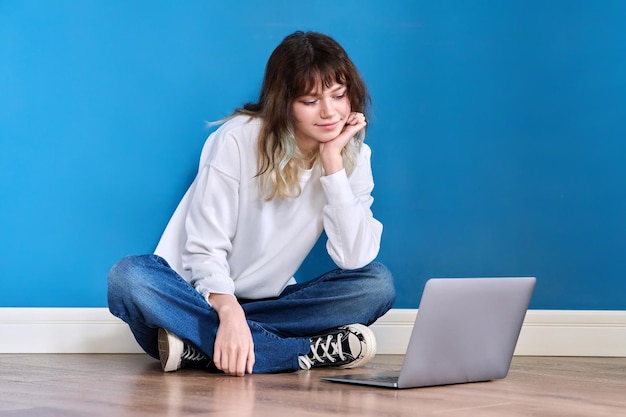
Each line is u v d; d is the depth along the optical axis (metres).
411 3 2.71
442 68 2.71
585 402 1.65
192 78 2.64
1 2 2.57
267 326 2.24
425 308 1.74
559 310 2.73
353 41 2.69
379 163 2.71
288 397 1.66
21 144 2.58
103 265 2.62
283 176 2.22
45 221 2.59
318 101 2.14
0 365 2.24
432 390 1.77
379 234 2.31
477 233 2.73
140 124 2.63
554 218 2.75
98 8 2.60
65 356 2.50
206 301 2.09
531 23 2.73
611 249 2.76
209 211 2.21
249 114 2.28
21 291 2.59
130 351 2.61
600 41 2.75
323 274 2.52
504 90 2.73
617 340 2.72
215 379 1.96
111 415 1.42
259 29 2.66
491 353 1.92
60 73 2.59
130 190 2.63
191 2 2.64
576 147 2.75
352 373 2.11
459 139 2.73
